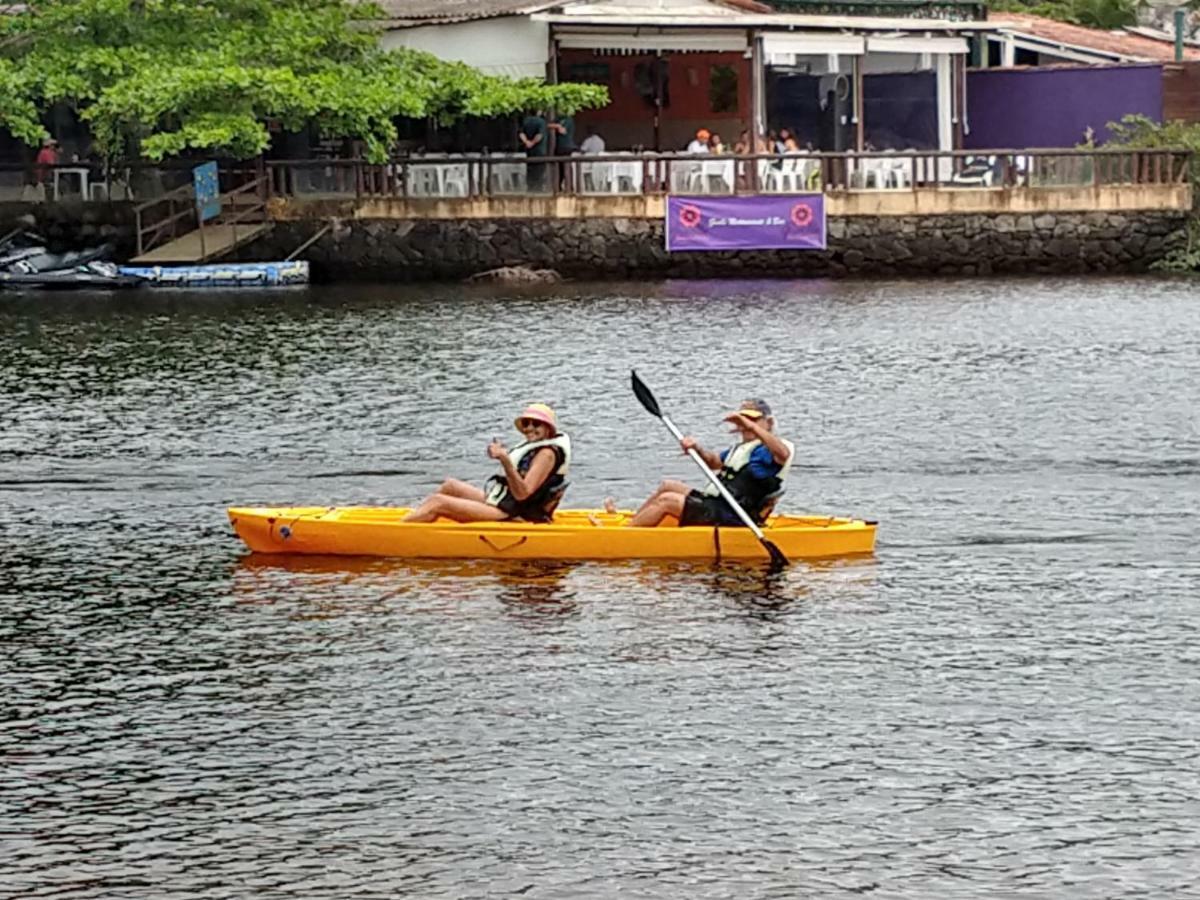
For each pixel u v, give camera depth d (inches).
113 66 1721.2
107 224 1787.6
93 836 514.3
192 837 513.3
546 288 1683.1
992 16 2185.0
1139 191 1758.1
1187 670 631.8
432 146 1872.5
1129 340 1327.5
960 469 938.1
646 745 569.3
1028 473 927.7
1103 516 838.5
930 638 665.0
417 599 712.4
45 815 526.9
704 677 625.6
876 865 493.7
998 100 2014.0
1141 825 514.9
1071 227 1760.6
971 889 481.4
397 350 1310.3
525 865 495.2
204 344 1348.4
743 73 1849.2
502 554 759.7
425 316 1488.7
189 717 596.1
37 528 829.8
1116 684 618.2
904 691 613.0
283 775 550.9
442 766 555.5
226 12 1814.7
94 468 948.6
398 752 566.3
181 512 857.5
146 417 1078.4
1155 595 716.7
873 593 718.5
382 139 1769.2
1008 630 673.6
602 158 1733.5
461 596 715.4
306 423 1059.9
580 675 628.4
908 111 1958.7
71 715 599.2
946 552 777.6
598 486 916.0
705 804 528.7
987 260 1764.3
